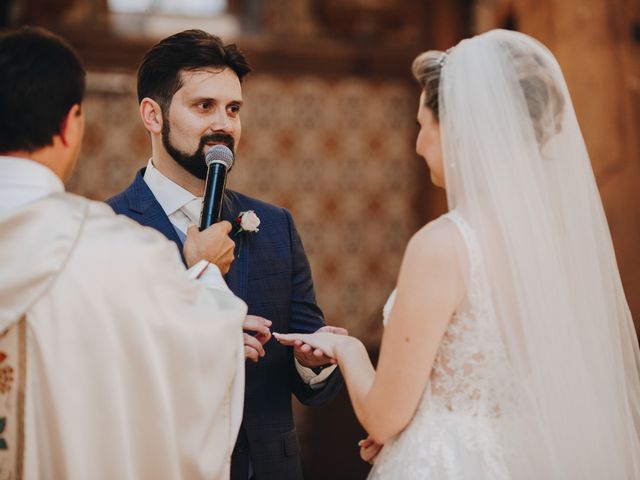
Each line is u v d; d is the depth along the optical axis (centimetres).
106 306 152
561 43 497
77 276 150
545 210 172
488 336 166
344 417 593
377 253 715
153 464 158
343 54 717
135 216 211
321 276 706
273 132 711
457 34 712
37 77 154
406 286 168
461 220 171
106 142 676
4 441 148
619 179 462
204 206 198
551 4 509
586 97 480
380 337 693
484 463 166
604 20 482
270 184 706
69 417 148
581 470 167
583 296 174
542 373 167
